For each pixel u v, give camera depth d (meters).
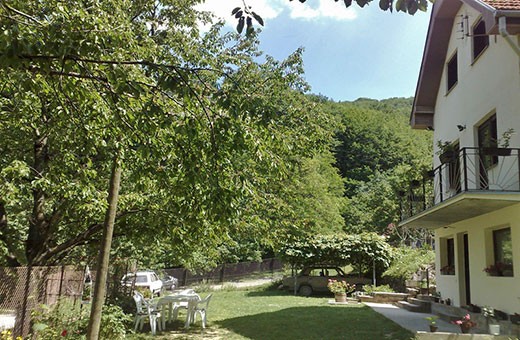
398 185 30.58
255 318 14.03
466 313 11.45
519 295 9.04
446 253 14.59
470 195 8.45
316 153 14.01
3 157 10.20
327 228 28.17
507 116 9.55
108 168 10.20
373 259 22.19
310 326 12.33
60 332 8.36
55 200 10.24
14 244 12.44
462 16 12.46
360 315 14.17
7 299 8.37
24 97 7.19
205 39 12.57
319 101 15.41
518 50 7.97
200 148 5.27
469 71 11.84
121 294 13.78
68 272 10.52
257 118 4.50
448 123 13.66
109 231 7.44
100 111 5.88
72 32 4.19
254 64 12.68
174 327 12.53
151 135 5.57
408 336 10.32
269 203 11.35
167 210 9.34
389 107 72.00
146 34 9.58
